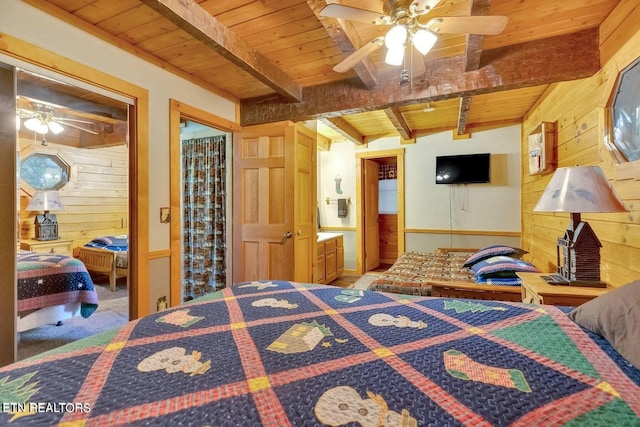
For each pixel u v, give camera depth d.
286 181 3.20
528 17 2.01
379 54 2.48
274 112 3.23
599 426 0.63
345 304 1.46
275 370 0.86
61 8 1.86
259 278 3.29
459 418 0.65
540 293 1.72
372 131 5.19
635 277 1.72
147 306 2.39
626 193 1.80
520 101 3.68
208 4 1.84
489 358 0.92
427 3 1.53
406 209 5.11
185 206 3.93
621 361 0.89
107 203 4.98
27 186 4.18
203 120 2.93
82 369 0.88
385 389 0.76
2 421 0.66
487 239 4.62
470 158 4.60
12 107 1.71
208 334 1.12
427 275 2.80
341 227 5.73
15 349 1.73
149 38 2.21
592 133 2.23
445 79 2.56
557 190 1.76
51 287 2.74
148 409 0.70
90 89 2.06
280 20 2.01
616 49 1.89
